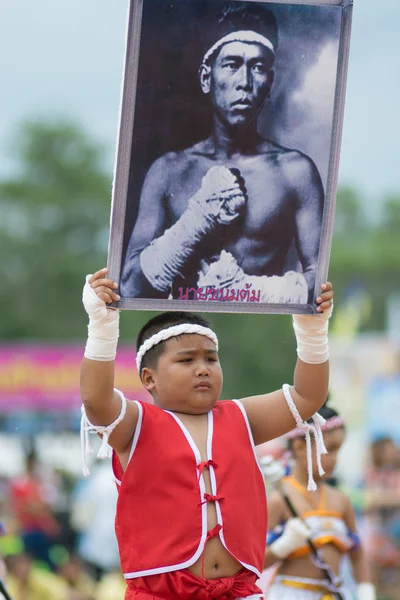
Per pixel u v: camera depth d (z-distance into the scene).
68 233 50.78
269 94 5.16
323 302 5.29
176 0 5.00
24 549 15.15
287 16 5.15
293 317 5.54
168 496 5.17
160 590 5.09
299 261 5.27
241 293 5.22
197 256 5.15
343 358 18.91
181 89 5.04
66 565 14.66
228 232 5.18
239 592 5.12
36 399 19.52
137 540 5.18
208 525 5.13
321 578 7.78
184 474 5.19
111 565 14.70
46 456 18.17
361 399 18.44
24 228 50.47
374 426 16.28
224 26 5.08
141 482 5.22
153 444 5.26
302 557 7.80
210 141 5.11
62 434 19.11
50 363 19.67
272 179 5.20
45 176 51.91
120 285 5.09
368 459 16.05
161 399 5.46
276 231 5.23
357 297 44.84
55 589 14.12
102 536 14.77
